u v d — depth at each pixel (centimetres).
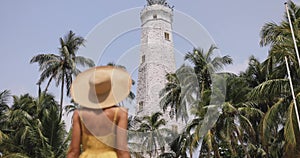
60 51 3175
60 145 2189
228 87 2347
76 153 282
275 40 2017
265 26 2116
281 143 2422
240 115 2300
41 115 2538
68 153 284
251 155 2752
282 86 1803
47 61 3130
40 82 3108
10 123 2677
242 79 2452
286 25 1809
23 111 2586
